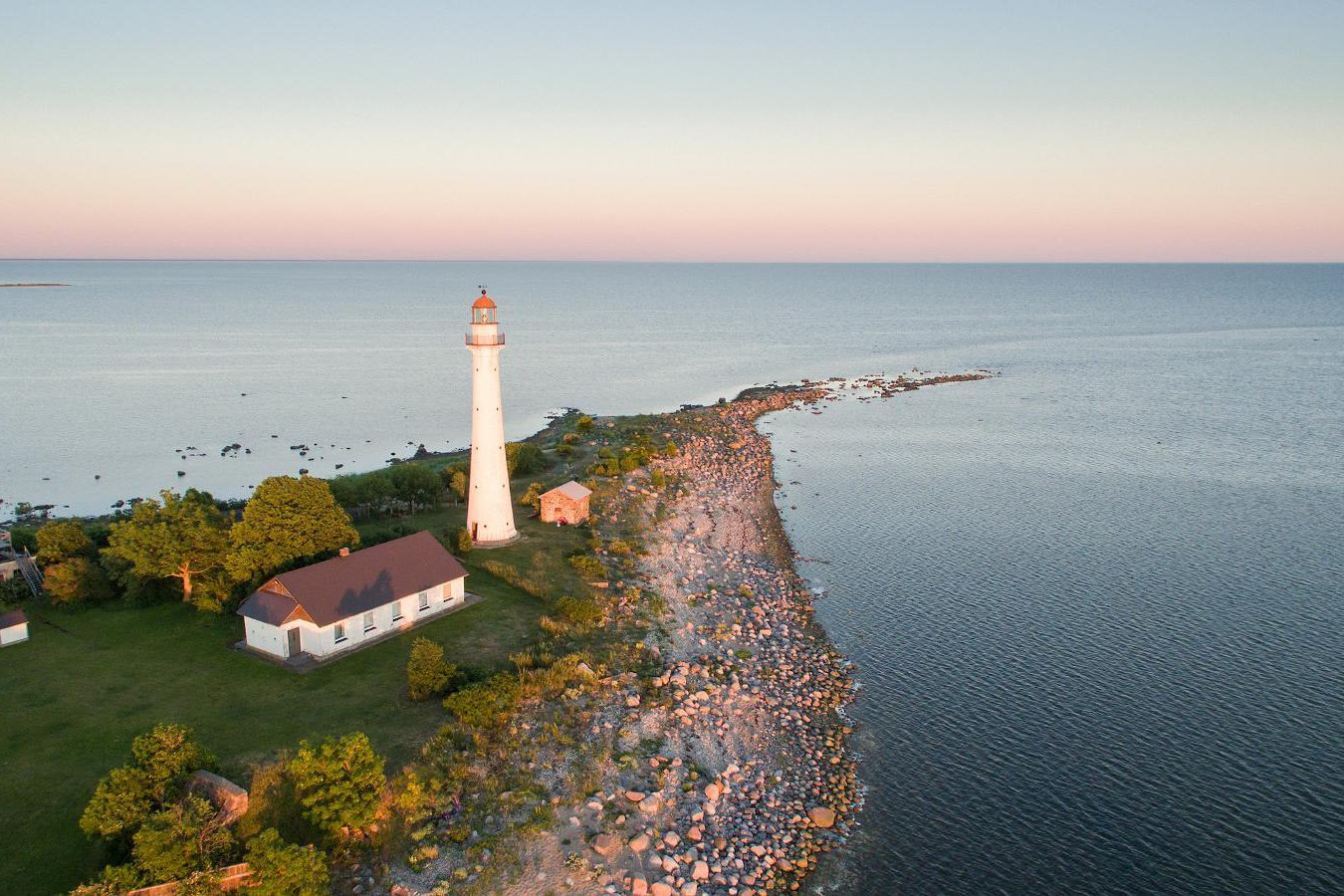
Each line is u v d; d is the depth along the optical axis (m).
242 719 42.84
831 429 133.50
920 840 39.53
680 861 37.09
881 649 57.72
